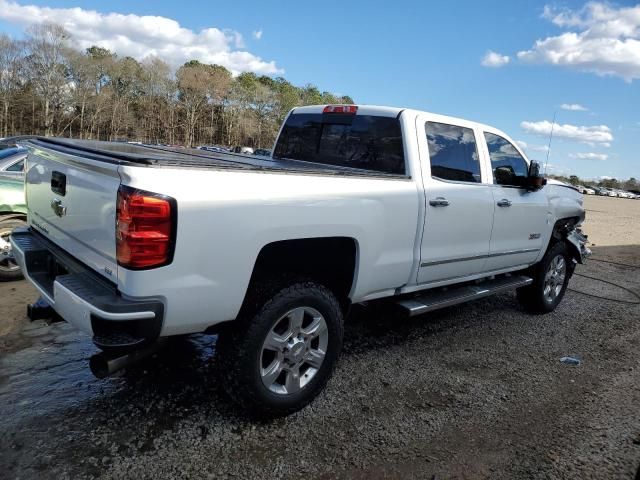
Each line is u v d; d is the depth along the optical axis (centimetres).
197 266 256
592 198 6019
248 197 271
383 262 356
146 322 247
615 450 307
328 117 464
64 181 303
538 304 577
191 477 257
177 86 9294
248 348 287
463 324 532
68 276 278
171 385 350
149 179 240
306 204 296
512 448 303
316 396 331
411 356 433
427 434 312
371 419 324
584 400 372
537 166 498
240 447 285
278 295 295
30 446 273
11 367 365
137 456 271
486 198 449
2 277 557
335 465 275
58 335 425
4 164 592
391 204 353
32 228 375
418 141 395
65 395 329
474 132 459
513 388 385
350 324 504
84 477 252
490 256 472
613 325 570
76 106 7881
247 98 10056
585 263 977
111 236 252
